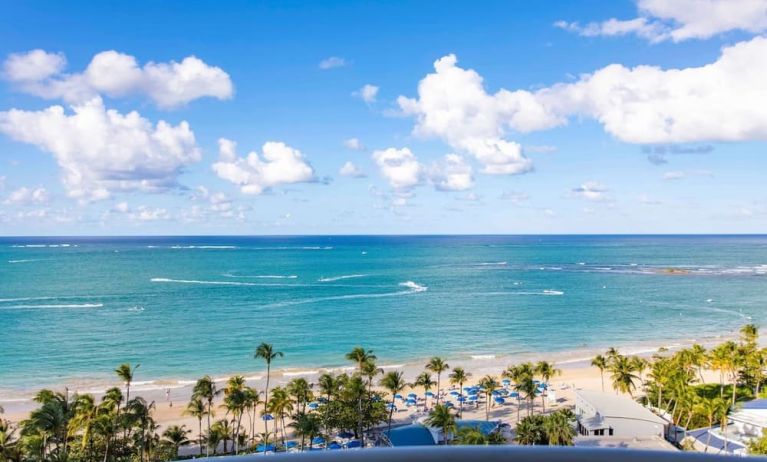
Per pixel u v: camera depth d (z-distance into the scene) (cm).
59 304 12888
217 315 11556
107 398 4772
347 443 4916
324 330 10188
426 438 4550
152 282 16962
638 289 15938
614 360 6519
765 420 4422
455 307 12675
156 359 8200
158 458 4503
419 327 10512
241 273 19775
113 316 11388
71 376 7319
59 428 3797
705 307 12950
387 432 4700
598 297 14325
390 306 12731
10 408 5984
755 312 12319
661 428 4525
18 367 7694
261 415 5844
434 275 19475
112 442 4609
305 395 5359
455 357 8462
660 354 8575
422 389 6838
